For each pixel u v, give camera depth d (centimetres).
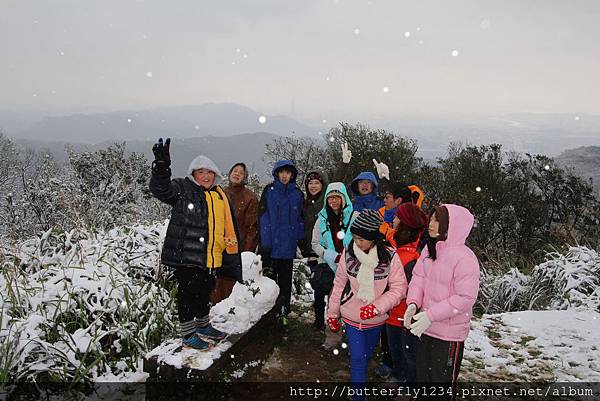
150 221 776
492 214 1695
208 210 364
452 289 305
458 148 1934
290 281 522
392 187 469
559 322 587
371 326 352
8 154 2155
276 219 497
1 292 448
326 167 1892
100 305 431
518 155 1827
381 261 346
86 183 1526
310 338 487
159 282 529
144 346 406
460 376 434
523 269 877
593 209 1493
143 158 1666
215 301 492
